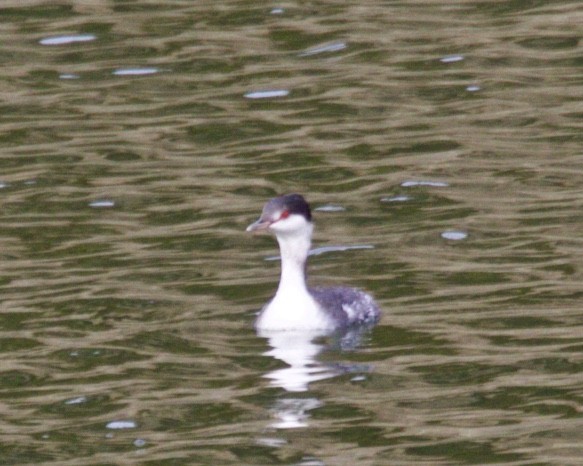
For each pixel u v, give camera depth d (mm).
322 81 26641
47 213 21156
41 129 24797
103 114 25422
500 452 13789
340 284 18328
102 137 24344
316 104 25578
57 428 14594
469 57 27562
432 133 24047
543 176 22000
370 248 19531
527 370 15625
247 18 30047
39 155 23625
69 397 15289
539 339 16406
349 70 27125
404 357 16109
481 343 16375
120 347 16547
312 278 18547
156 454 13953
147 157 23406
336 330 16859
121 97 26188
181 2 31125
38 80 27094
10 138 24422
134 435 14383
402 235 19969
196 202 21453
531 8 30250
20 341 16766
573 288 17812
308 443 14086
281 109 25422
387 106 25406
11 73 27422
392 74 26875
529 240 19516
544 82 26203
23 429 14594
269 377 15656
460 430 14266
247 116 25125
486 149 23266
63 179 22547
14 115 25469
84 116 25344
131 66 27609
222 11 30516
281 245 17062
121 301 17906
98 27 29641
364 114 25078
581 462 13562
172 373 15812
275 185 22062
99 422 14695
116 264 19172
